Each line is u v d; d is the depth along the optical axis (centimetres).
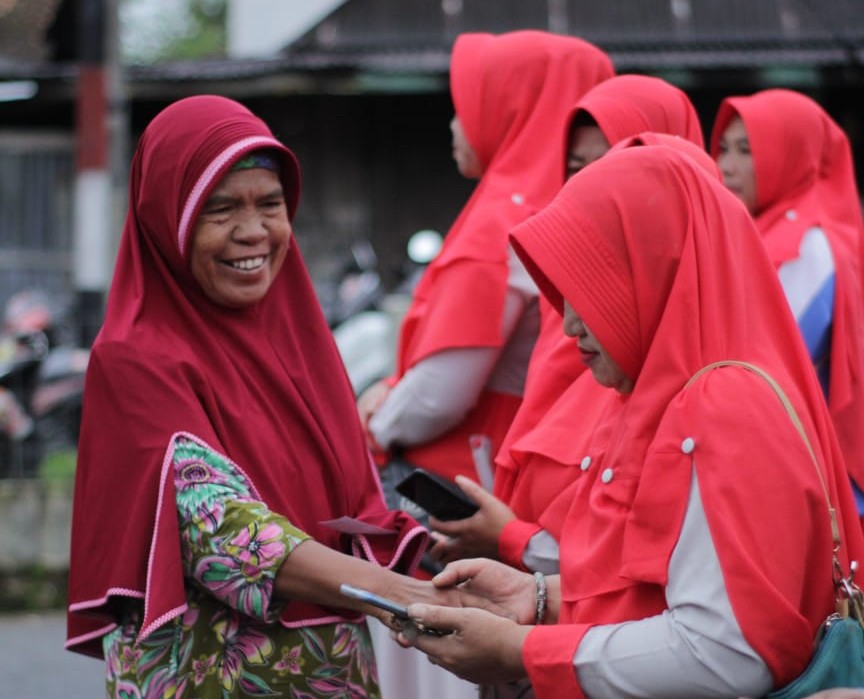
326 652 344
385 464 451
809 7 1489
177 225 340
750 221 304
